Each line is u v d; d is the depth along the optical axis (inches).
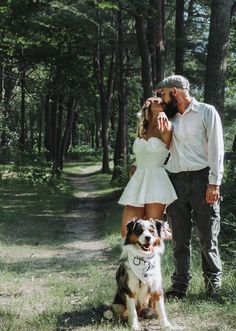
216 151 246.1
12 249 515.8
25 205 887.1
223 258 347.6
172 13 1130.0
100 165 2080.5
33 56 1133.1
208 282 259.4
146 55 755.4
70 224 735.1
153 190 242.1
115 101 1699.1
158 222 223.5
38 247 538.6
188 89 253.3
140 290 218.1
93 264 425.7
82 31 1025.5
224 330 215.6
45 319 240.4
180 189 254.8
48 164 1004.6
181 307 247.0
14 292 318.0
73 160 2320.4
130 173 260.8
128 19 1107.9
